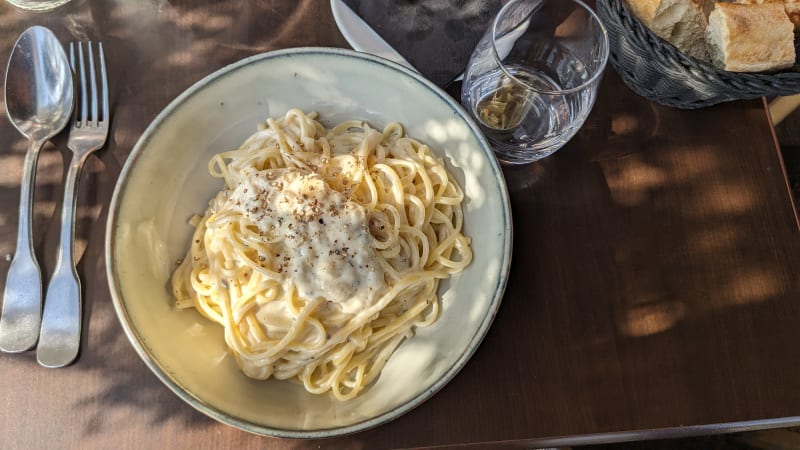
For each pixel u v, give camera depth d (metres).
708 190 0.36
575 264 0.34
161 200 0.32
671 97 0.36
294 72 0.34
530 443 0.30
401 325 0.33
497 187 0.31
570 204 0.35
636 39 0.32
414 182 0.36
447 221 0.34
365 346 0.33
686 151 0.37
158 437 0.29
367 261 0.32
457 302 0.33
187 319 0.32
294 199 0.32
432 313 0.33
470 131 0.32
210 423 0.29
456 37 0.38
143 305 0.29
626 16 0.31
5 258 0.32
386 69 0.33
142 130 0.35
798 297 0.34
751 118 0.38
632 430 0.30
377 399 0.30
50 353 0.30
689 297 0.33
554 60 0.37
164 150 0.32
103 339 0.31
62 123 0.35
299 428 0.27
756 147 0.37
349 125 0.37
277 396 0.31
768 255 0.35
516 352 0.32
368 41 0.38
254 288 0.32
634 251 0.34
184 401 0.29
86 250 0.32
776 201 0.36
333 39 0.38
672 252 0.34
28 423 0.29
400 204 0.34
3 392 0.29
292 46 0.38
